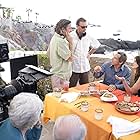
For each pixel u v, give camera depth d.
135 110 2.33
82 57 3.74
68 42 3.37
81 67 3.77
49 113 2.65
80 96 2.70
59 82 3.46
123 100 2.60
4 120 1.66
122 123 2.07
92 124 2.12
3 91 1.89
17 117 1.46
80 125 1.33
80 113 2.28
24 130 1.53
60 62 3.39
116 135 1.93
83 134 1.32
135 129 2.00
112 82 3.21
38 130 1.79
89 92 2.76
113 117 2.18
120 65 3.18
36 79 2.25
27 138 1.71
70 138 1.26
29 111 1.47
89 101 2.57
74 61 3.71
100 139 2.06
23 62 3.13
